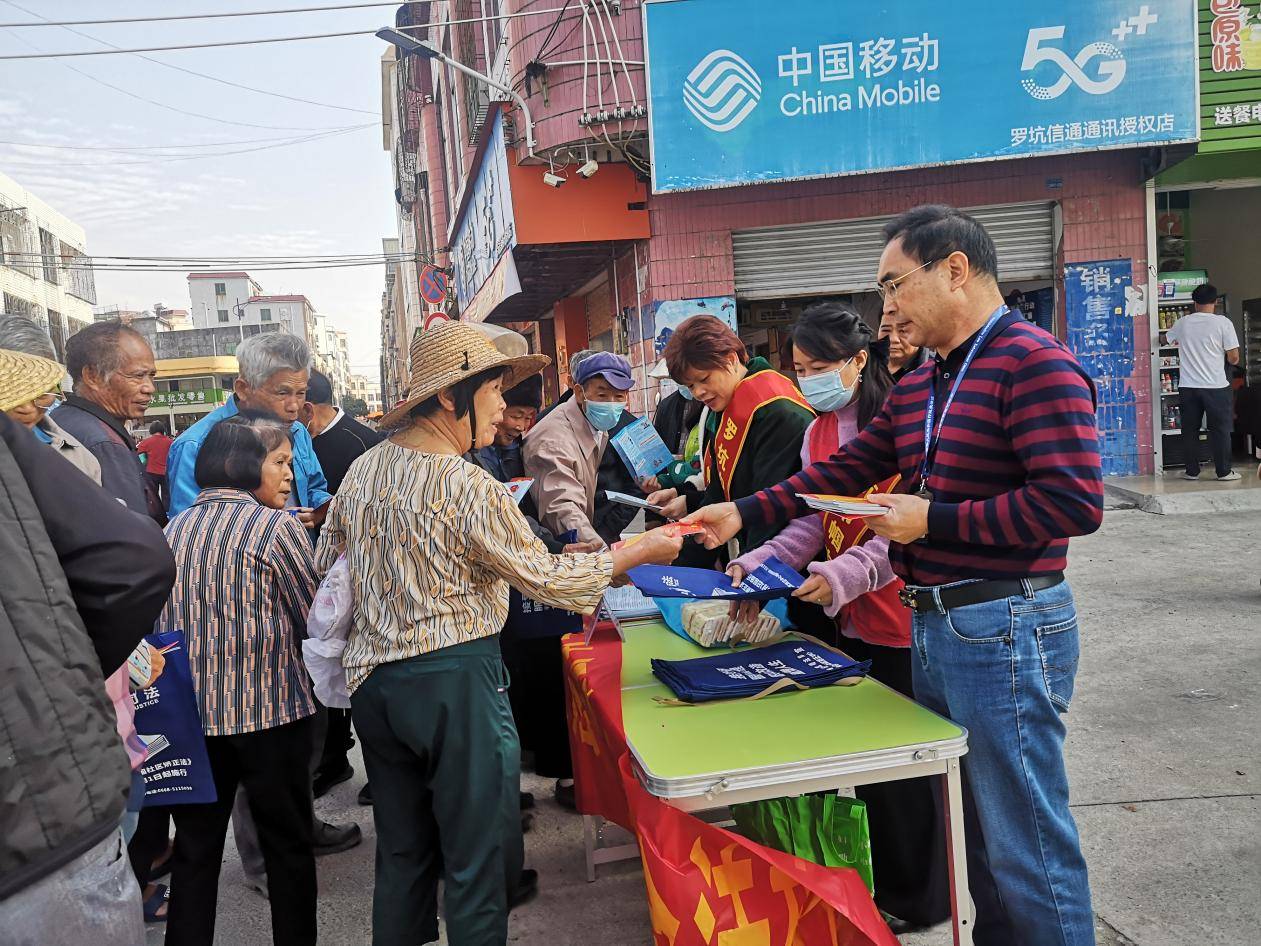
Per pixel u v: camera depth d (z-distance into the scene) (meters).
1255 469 9.41
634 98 9.18
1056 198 9.45
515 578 2.12
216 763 2.46
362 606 2.19
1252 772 3.32
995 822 1.92
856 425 2.59
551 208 9.77
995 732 1.88
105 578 1.38
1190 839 2.92
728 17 8.88
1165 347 9.51
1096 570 6.25
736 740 1.96
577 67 9.23
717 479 3.07
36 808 1.23
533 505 3.90
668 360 2.90
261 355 3.50
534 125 9.52
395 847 2.27
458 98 15.35
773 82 8.93
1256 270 11.31
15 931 1.22
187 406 59.00
